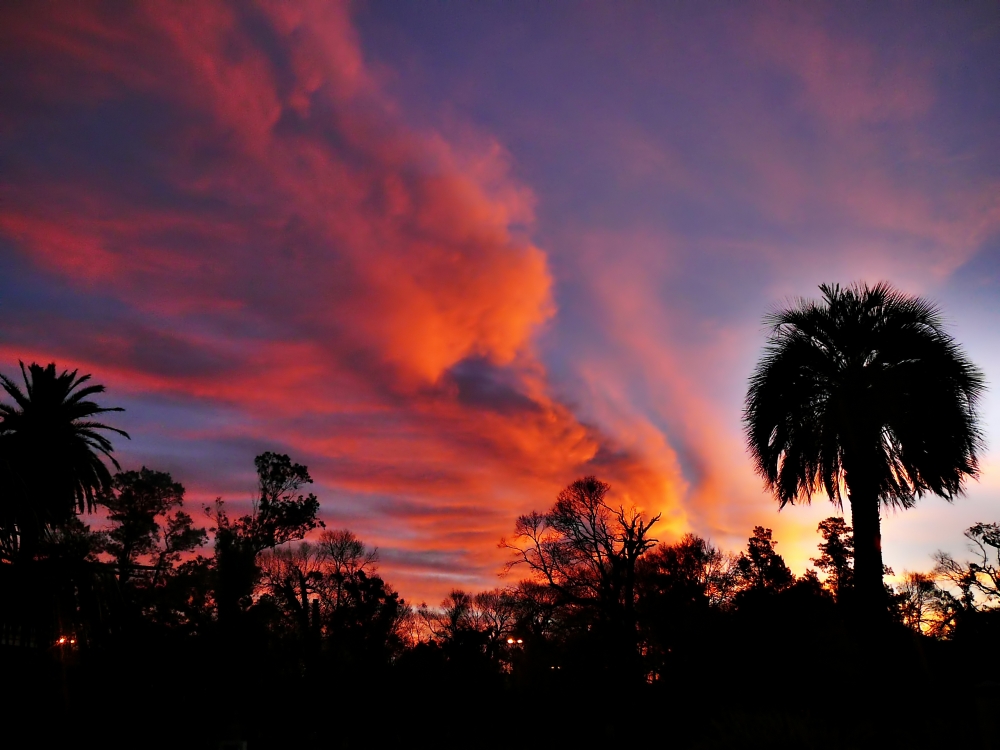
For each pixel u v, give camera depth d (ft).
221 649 73.92
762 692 66.44
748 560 124.36
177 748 60.54
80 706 57.62
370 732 87.40
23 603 50.29
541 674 104.42
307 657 94.99
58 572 51.72
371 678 93.71
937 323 60.80
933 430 56.90
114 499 175.52
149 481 181.88
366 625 105.81
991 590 108.78
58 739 54.29
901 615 79.05
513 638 114.62
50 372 106.22
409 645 118.83
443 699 95.35
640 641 98.58
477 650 103.76
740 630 73.05
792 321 64.08
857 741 45.55
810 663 64.49
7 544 50.96
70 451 106.11
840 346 61.77
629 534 108.27
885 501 60.95
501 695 101.04
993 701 33.71
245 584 81.25
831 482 62.34
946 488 57.93
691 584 104.99
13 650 53.83
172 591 84.84
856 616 58.18
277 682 83.30
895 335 59.72
